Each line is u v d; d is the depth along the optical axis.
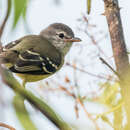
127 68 4.20
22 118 2.94
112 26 4.63
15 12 2.86
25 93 3.17
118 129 4.62
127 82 3.73
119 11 4.69
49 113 3.30
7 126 3.36
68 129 3.42
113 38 4.60
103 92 6.43
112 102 6.21
